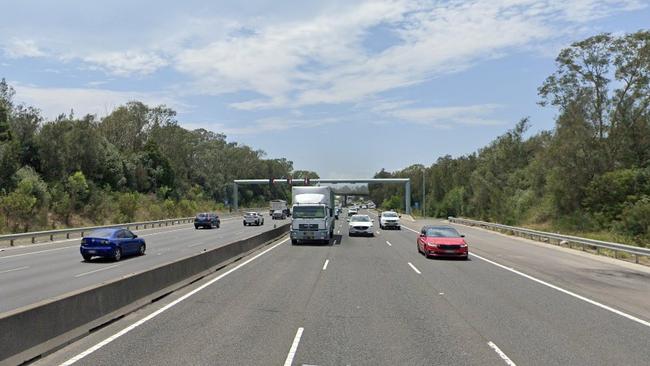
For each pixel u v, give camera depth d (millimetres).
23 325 7422
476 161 106938
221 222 75750
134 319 10500
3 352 6934
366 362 7539
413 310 11562
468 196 94000
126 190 77500
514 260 23391
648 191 48938
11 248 31000
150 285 12727
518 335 9242
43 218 47188
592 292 14305
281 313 11156
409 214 98250
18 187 48594
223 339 8836
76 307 9016
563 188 57781
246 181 112500
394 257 24469
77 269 20219
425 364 7457
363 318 10664
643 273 19000
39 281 16750
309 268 19922
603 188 51250
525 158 86438
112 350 8086
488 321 10430
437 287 15078
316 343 8602
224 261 21047
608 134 55938
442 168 121312
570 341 8820
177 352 7984
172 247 31469
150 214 70438
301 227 32500
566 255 26109
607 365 7453
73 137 68000
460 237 24609
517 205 71438
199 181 124875
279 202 97750
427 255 23891
